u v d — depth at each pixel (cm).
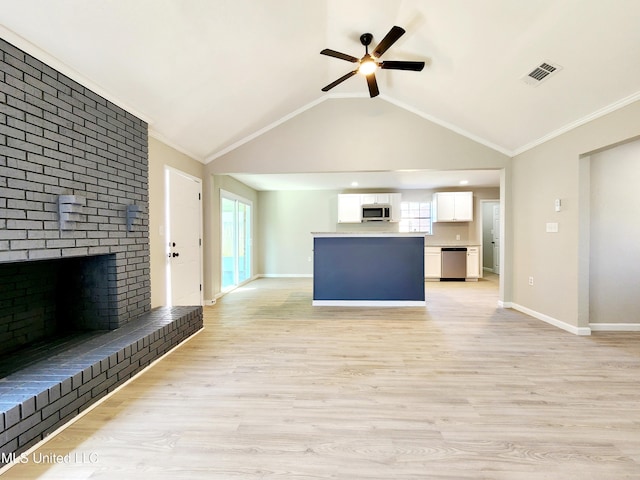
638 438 160
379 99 431
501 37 253
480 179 646
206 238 456
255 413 183
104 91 239
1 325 208
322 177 621
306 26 273
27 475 136
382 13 267
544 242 372
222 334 326
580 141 316
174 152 375
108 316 260
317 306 456
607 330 335
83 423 173
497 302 477
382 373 235
